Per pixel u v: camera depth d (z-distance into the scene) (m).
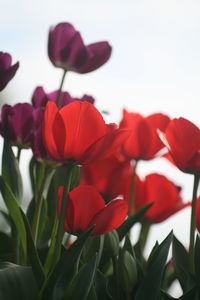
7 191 1.10
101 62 1.23
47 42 1.22
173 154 1.08
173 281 1.24
